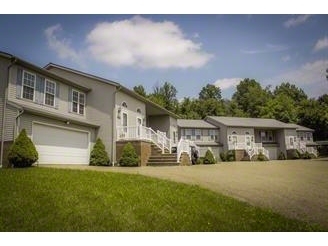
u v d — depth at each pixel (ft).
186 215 21.58
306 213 23.72
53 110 56.90
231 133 134.10
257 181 37.78
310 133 163.02
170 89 224.12
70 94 62.44
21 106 44.80
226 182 36.19
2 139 44.98
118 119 66.28
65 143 56.03
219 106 207.00
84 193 25.09
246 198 27.84
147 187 28.86
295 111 201.87
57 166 47.67
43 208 20.99
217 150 133.18
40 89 54.24
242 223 20.81
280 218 22.04
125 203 23.17
